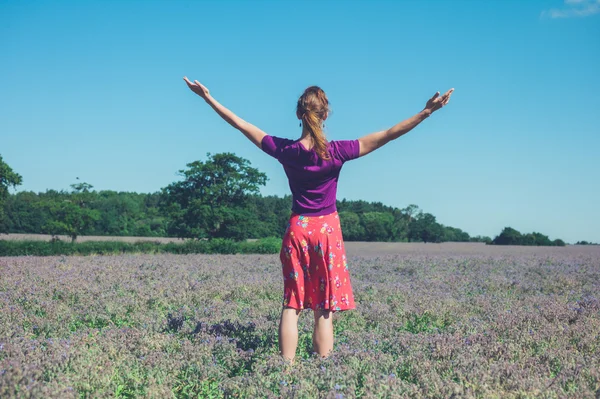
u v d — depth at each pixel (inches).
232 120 175.8
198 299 357.1
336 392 141.0
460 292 439.5
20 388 140.5
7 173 2395.4
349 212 4097.0
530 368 173.3
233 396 155.9
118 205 3587.6
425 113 162.2
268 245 1583.4
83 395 152.8
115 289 411.8
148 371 171.3
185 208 2549.2
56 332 242.2
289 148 171.0
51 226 2411.4
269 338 223.3
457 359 176.9
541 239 3061.0
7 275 512.4
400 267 746.8
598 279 586.6
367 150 170.6
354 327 265.3
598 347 210.8
